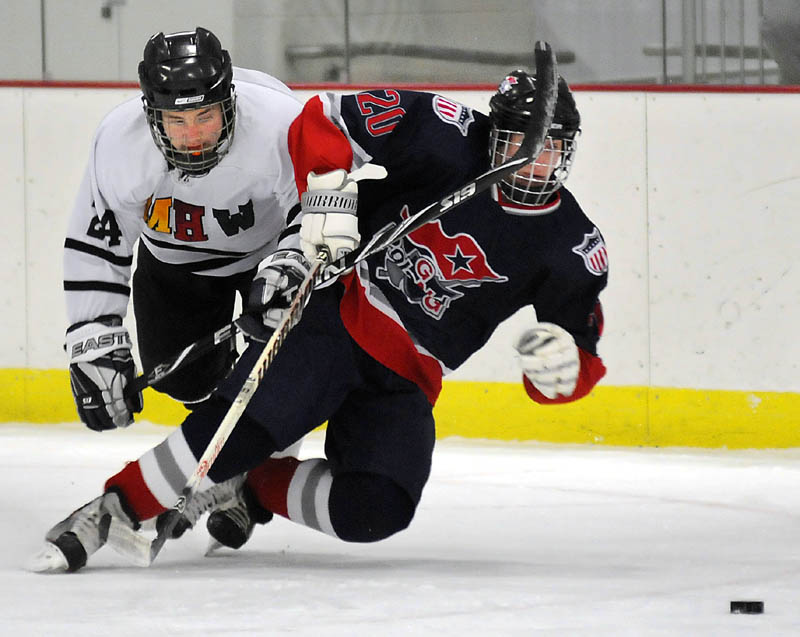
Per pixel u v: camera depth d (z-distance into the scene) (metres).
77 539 9.77
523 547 12.12
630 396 20.83
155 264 12.17
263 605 8.59
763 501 15.59
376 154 10.08
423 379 10.23
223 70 9.97
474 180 9.25
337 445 10.33
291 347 9.87
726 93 20.45
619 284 20.84
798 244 20.31
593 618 8.27
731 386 20.55
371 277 10.02
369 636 7.66
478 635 7.71
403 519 10.09
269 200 11.10
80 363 10.92
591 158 20.89
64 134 21.94
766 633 7.78
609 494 16.06
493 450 20.25
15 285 22.09
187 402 13.28
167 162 10.55
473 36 21.83
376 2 22.00
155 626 7.88
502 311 10.30
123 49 22.36
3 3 22.48
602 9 21.41
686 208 20.61
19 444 19.81
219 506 11.19
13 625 7.88
